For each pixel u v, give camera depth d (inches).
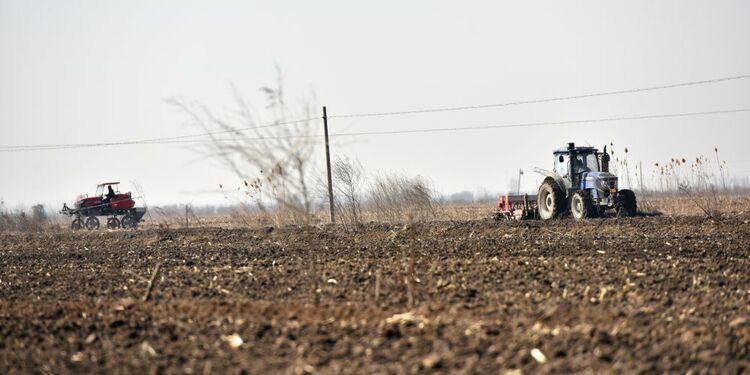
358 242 3668.8
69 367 1520.7
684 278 2301.9
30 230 6875.0
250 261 2962.6
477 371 1391.5
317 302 2059.5
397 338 1617.9
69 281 2691.9
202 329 1756.9
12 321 1948.8
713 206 5753.0
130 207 7263.8
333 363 1465.3
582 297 2032.5
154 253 3472.0
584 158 4763.8
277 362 1481.3
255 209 5782.5
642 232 3745.1
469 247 3147.1
